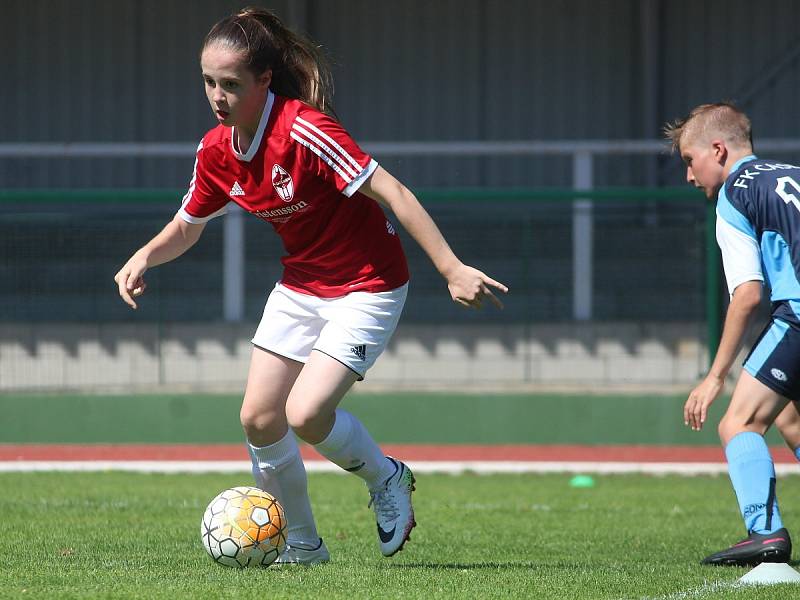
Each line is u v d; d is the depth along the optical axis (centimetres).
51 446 4434
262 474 1645
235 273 4688
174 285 4675
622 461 4044
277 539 1611
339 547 1991
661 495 3166
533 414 4388
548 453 4228
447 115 6875
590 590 1453
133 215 4694
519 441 4388
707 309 4291
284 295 1599
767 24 6650
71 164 6950
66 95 6988
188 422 4462
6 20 6969
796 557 1856
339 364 1530
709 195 1706
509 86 6850
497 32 6838
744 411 1625
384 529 1644
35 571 1603
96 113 7000
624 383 4575
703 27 6681
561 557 1880
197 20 6938
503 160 6850
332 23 6869
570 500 3025
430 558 1852
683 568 1667
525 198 4344
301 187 1509
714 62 6688
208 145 1563
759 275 1565
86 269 4647
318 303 1577
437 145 5519
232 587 1426
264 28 1488
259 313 4675
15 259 4644
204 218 1662
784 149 5388
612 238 4819
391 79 6881
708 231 4259
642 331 4584
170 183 6956
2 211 6394
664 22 6694
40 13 6962
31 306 4625
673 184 6675
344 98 6900
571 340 4625
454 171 6875
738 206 1586
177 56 6944
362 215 1563
